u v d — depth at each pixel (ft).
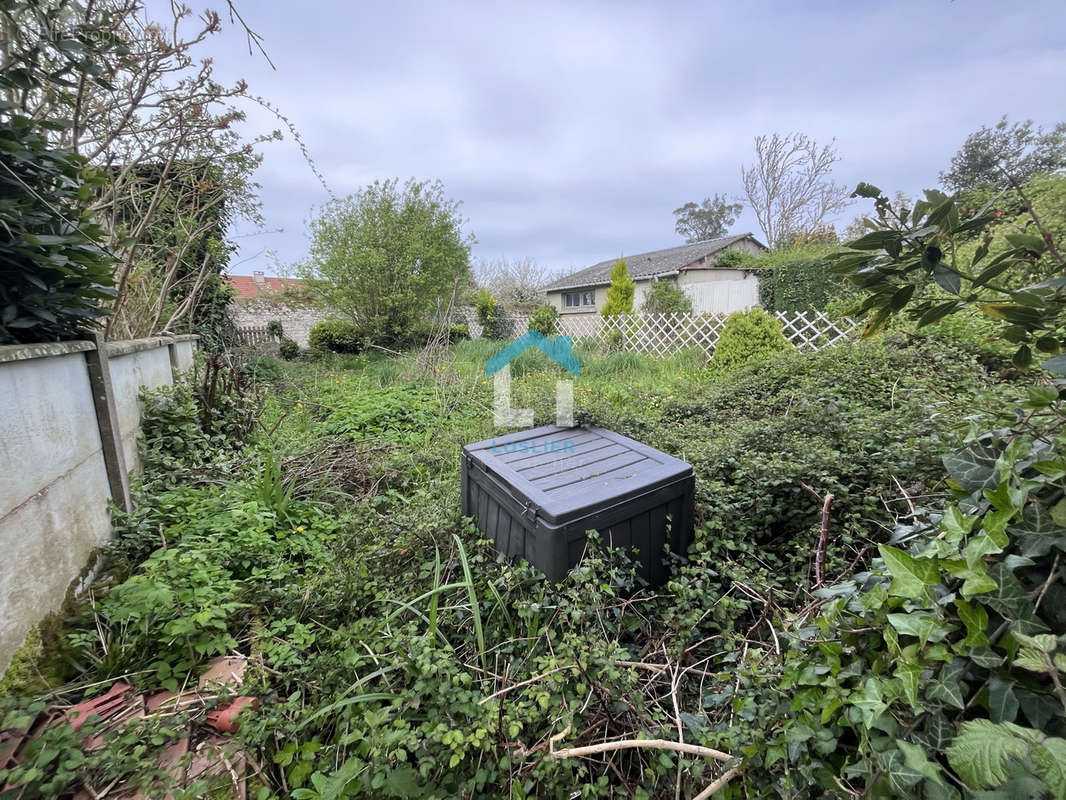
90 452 6.17
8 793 3.22
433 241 35.55
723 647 4.82
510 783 3.41
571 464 6.18
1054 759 1.57
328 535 7.80
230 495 8.14
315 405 16.47
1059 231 2.58
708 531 6.10
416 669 4.11
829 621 3.09
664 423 11.59
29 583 4.52
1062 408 2.49
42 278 5.61
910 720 2.30
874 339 13.60
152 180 13.53
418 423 14.78
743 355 19.21
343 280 33.71
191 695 4.43
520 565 5.32
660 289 34.04
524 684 3.92
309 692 4.58
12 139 5.27
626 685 3.89
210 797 3.46
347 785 3.40
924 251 2.54
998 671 2.16
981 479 2.80
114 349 7.72
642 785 3.57
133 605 4.90
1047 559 2.34
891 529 5.52
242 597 5.72
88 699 4.30
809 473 6.53
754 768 3.00
